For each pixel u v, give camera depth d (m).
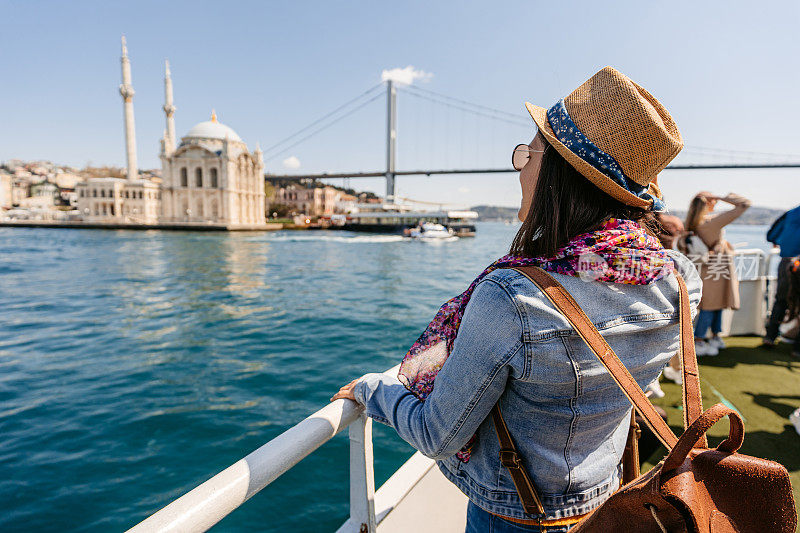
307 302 16.58
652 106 0.74
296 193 118.31
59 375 8.54
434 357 0.86
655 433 0.64
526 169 0.89
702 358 4.13
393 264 30.94
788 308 4.15
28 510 4.31
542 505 0.75
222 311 14.95
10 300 17.47
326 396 7.15
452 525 1.59
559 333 0.64
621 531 0.63
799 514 2.20
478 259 34.44
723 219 3.77
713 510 0.58
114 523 4.14
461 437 0.72
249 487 0.79
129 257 34.91
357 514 1.18
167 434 5.85
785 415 3.06
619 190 0.69
